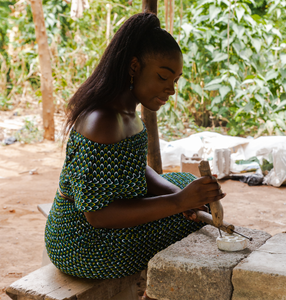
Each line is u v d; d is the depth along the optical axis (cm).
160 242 172
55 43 957
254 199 415
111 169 150
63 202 170
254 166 491
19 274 259
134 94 163
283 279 129
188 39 699
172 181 200
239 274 136
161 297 151
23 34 1006
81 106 156
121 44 155
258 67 711
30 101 973
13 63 1023
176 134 718
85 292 161
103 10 950
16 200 430
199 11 684
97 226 154
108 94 154
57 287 164
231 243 155
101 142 148
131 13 902
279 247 155
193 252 156
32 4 707
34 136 734
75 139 154
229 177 490
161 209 150
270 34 704
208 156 500
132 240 164
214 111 723
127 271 169
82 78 920
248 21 669
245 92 655
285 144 486
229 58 696
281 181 450
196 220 175
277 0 718
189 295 146
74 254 167
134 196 157
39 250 300
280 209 383
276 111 658
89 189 148
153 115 286
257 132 687
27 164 598
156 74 155
